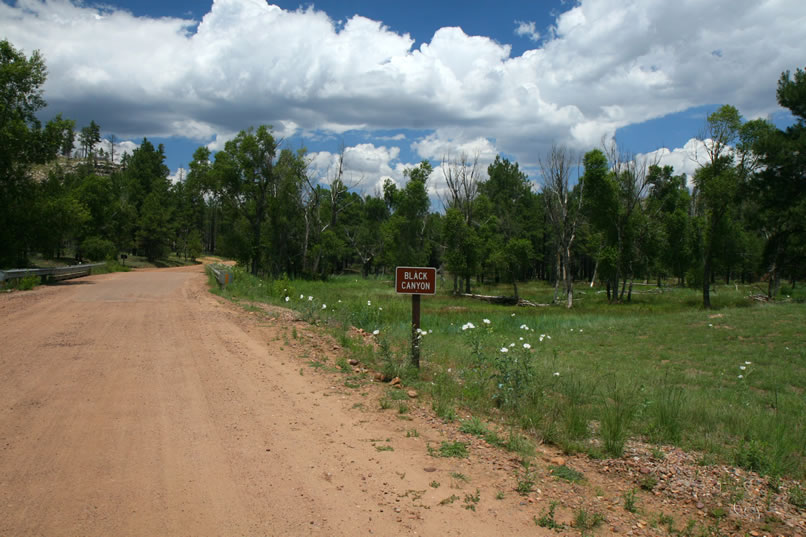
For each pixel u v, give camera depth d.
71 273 32.62
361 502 3.97
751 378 12.27
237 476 4.43
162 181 98.81
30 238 34.84
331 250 64.00
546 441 5.57
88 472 4.44
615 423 5.83
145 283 28.59
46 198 34.66
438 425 5.94
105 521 3.60
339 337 12.20
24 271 25.22
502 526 3.63
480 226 58.69
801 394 10.84
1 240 33.09
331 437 5.47
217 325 13.76
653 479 4.50
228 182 55.09
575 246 70.00
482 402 6.91
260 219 56.97
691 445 5.67
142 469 4.54
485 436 5.55
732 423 6.84
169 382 7.66
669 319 25.16
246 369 8.67
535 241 81.00
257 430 5.66
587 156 46.00
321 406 6.64
